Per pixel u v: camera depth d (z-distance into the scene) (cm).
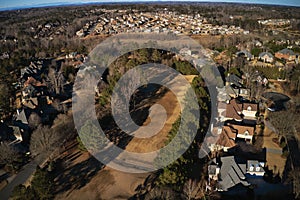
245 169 6488
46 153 7569
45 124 8962
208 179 6312
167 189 5812
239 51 16762
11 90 11594
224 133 7669
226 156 6662
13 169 7012
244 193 5938
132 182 6488
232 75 11900
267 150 7544
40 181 5625
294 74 12394
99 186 6406
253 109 9162
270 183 6322
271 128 8638
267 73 13238
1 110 9781
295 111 9500
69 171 6931
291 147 7656
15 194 5466
